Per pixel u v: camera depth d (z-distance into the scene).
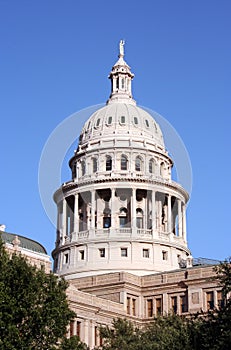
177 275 111.81
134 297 113.69
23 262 58.22
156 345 62.62
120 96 159.62
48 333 56.47
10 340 52.72
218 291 105.50
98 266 129.25
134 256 130.12
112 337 72.88
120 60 164.25
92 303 101.56
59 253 137.00
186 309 108.69
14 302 54.47
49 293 57.72
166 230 139.12
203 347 55.25
